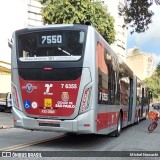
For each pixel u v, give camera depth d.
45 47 10.09
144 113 27.77
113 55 12.59
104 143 11.87
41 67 10.05
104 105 10.88
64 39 9.94
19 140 11.46
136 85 20.95
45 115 9.94
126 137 14.32
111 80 12.09
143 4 19.81
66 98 9.75
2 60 42.19
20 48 10.42
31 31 10.31
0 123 18.52
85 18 26.33
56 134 13.91
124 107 15.73
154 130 19.11
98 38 10.22
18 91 10.34
